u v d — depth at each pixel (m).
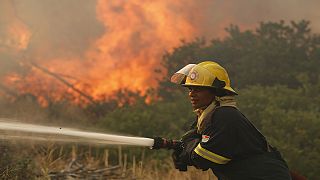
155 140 3.86
